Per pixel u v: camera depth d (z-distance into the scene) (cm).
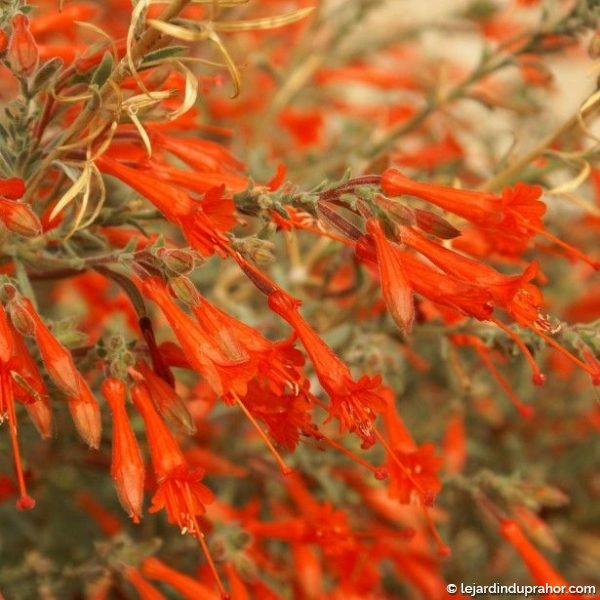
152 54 49
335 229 49
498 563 77
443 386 75
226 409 63
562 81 97
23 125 51
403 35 79
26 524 65
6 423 56
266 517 64
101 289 64
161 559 62
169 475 50
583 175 56
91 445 49
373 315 61
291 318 49
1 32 50
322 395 62
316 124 77
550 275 77
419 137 78
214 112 75
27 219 48
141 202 53
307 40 74
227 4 49
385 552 60
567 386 80
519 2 71
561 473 78
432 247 49
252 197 50
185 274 50
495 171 60
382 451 68
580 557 77
